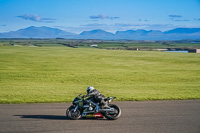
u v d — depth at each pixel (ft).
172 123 31.04
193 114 36.01
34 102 46.44
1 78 93.40
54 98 50.80
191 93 59.00
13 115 35.35
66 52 283.18
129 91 62.95
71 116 33.53
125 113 36.63
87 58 208.54
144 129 28.50
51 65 152.35
